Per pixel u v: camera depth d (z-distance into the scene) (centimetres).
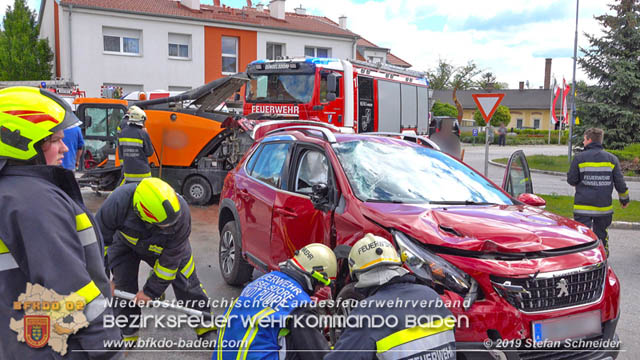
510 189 628
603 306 340
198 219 1009
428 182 442
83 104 1290
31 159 197
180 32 2797
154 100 1120
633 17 2406
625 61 2398
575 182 681
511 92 7606
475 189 450
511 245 330
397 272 249
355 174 426
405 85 1683
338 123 1351
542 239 344
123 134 883
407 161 467
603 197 664
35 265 182
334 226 407
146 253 402
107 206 386
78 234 199
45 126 196
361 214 382
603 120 2467
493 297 313
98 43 2575
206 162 1135
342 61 1368
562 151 3538
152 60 2728
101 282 210
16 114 192
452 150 1903
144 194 367
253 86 1386
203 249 778
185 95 1097
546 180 1817
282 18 3256
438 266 321
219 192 1137
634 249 829
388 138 510
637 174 2045
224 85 1080
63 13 2497
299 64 1317
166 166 1148
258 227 512
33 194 188
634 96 2392
